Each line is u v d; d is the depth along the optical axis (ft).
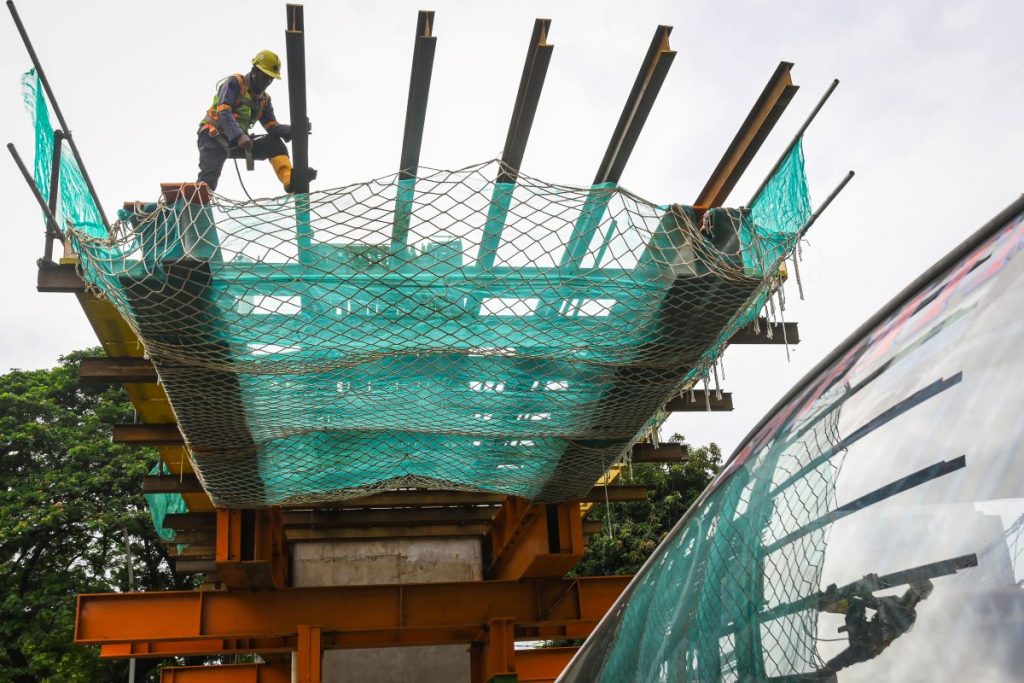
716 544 6.03
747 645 5.08
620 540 89.92
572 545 34.42
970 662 3.52
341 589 37.09
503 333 21.18
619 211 19.53
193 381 22.47
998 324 4.28
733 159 22.47
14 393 105.19
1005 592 3.54
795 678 4.52
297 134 22.16
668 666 5.93
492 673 35.65
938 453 4.17
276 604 36.42
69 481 91.97
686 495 95.91
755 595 5.20
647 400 24.89
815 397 5.78
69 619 85.30
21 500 89.86
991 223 4.88
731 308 21.45
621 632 7.14
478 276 19.81
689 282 20.38
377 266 19.48
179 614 35.63
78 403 109.50
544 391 23.88
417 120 21.27
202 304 19.70
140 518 94.43
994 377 4.10
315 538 46.24
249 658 103.45
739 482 6.22
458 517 45.32
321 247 19.25
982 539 3.73
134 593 35.55
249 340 20.62
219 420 24.43
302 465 27.78
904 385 4.74
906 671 3.80
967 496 3.90
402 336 20.95
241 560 32.78
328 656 58.49
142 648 39.42
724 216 20.72
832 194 20.33
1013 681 3.31
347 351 21.27
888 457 4.52
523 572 37.24
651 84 21.31
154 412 31.89
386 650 59.00
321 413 24.41
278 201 18.75
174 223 18.90
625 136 22.08
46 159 19.71
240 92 26.35
